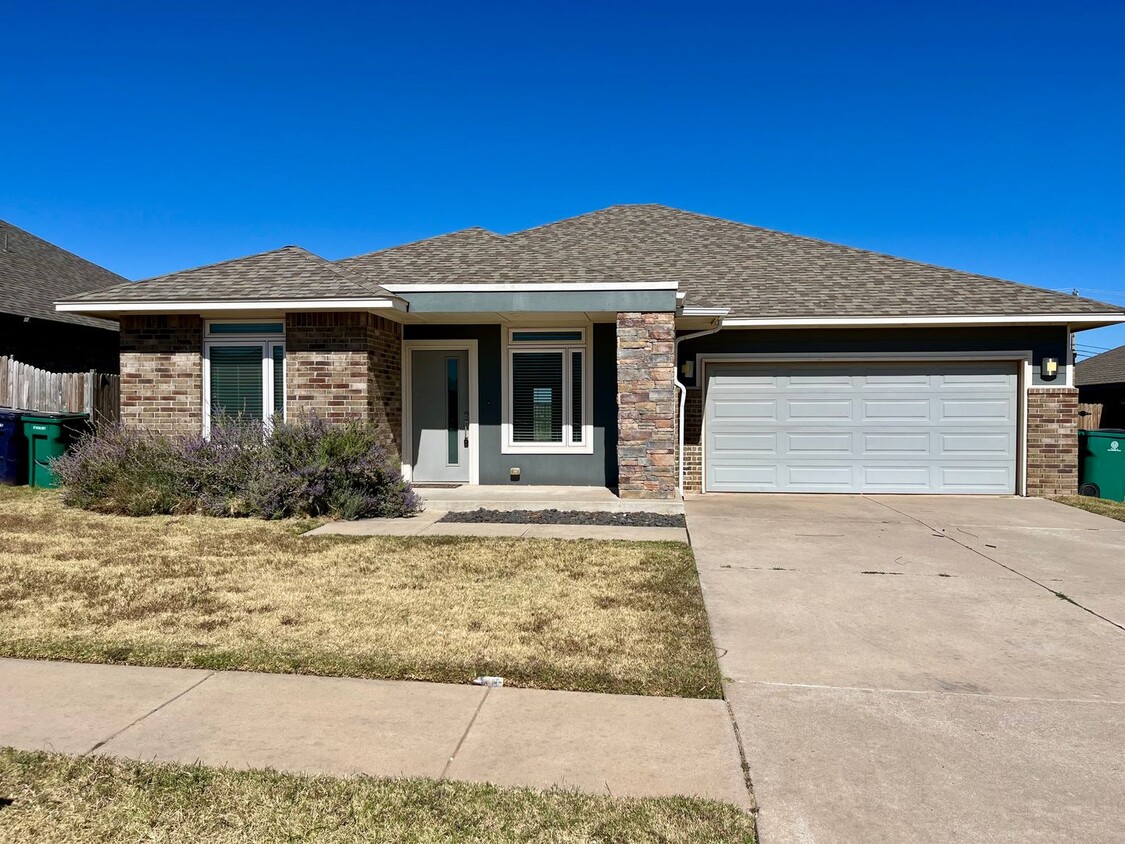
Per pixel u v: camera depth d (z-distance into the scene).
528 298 10.84
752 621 5.60
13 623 5.34
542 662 4.68
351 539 8.40
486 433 12.47
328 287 10.69
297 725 3.85
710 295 12.60
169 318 11.24
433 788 3.24
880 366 12.35
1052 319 11.59
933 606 5.99
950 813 3.09
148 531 8.70
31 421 12.35
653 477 10.77
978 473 12.29
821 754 3.58
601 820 3.02
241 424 10.70
